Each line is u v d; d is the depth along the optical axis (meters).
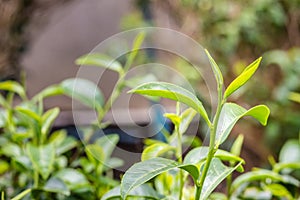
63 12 2.38
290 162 0.83
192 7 2.34
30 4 1.34
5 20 1.30
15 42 1.33
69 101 1.84
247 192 0.79
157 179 0.76
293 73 2.04
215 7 2.32
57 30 2.74
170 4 2.39
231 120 0.58
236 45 2.30
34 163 0.72
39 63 2.57
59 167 0.80
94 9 2.89
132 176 0.56
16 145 0.85
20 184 0.82
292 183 0.78
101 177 0.78
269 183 0.79
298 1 2.33
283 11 2.37
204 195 0.58
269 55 2.14
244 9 2.33
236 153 0.77
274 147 2.09
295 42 2.39
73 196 0.76
